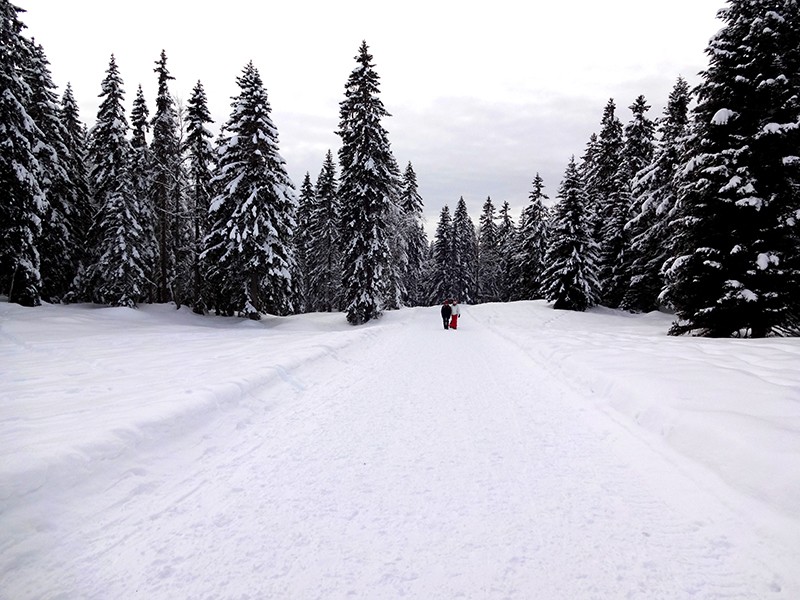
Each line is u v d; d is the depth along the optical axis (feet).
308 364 31.60
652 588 8.87
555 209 98.94
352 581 9.14
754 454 12.84
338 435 18.38
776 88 41.32
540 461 15.44
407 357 38.63
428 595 8.71
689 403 17.65
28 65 80.59
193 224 105.50
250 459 15.85
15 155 65.16
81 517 11.19
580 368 27.68
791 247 40.83
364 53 87.35
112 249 83.66
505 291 197.47
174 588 8.91
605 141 118.52
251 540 10.66
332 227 128.77
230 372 26.13
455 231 182.39
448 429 19.04
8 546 9.46
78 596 8.58
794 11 42.32
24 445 13.21
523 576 9.27
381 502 12.56
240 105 81.46
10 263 70.59
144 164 93.97
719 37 45.11
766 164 42.09
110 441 14.28
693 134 48.03
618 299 103.35
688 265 45.44
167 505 12.39
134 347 41.37
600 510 12.00
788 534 9.98
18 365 30.25
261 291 88.94
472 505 12.34
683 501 12.23
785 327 42.29
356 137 86.74
